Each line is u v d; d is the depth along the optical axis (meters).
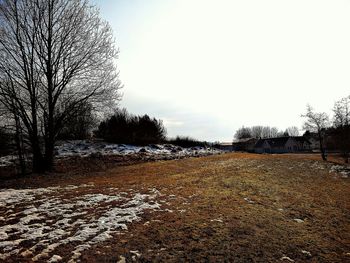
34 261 6.03
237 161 31.17
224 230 8.66
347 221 11.73
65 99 23.55
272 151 95.62
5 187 15.37
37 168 21.66
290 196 15.16
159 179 18.06
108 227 8.24
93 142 38.50
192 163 28.50
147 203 11.12
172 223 8.92
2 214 9.34
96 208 10.30
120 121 42.84
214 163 28.89
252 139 111.12
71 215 9.31
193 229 8.51
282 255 7.38
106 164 26.27
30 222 8.58
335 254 7.99
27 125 21.06
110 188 14.45
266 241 8.18
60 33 22.20
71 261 6.11
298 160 35.31
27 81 20.94
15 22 20.80
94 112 25.05
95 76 24.03
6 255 6.27
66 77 22.44
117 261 6.21
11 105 20.38
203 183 16.62
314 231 9.88
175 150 40.44
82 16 22.84
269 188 16.58
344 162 38.72
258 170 24.19
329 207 13.77
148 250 6.88
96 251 6.66
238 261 6.72
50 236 7.42
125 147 36.44
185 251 7.00
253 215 10.65
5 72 20.56
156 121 52.19
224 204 11.88
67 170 22.72
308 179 22.45
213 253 7.01
